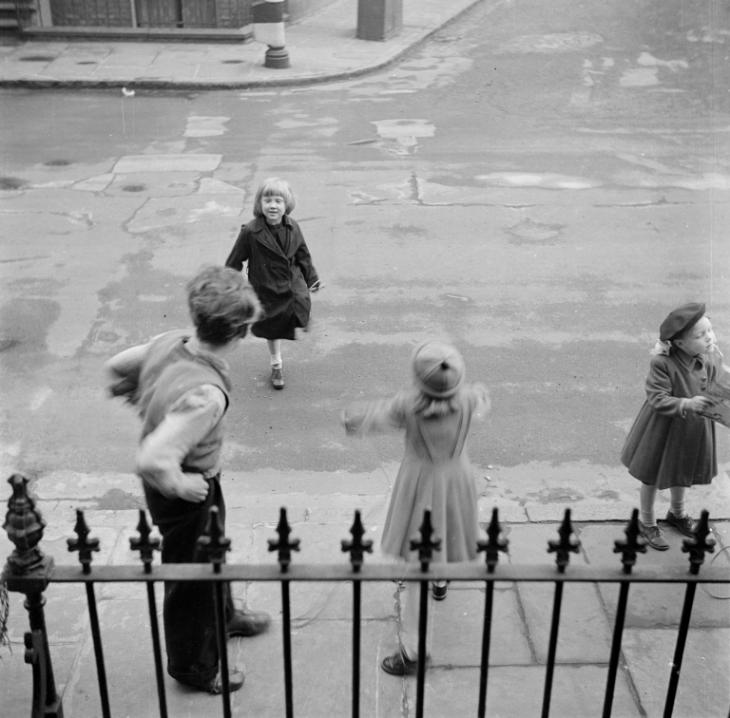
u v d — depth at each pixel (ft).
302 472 20.12
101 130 45.91
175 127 46.37
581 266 30.81
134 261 30.66
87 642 13.93
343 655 13.64
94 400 22.88
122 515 17.70
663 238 33.22
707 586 15.33
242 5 63.26
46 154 42.04
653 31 67.26
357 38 64.90
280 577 9.37
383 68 58.95
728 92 53.72
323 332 26.32
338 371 24.36
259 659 13.56
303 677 13.23
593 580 9.41
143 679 13.25
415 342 25.85
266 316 22.26
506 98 52.60
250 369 24.36
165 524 11.98
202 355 11.61
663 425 15.88
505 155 42.42
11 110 49.65
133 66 56.80
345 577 9.36
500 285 29.37
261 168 40.04
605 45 64.18
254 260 22.18
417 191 37.52
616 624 9.86
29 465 20.21
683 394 15.69
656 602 14.89
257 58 59.26
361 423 13.26
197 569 9.52
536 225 34.24
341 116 48.57
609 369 24.49
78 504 18.69
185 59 58.75
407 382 23.91
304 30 67.21
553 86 55.11
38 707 10.25
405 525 13.38
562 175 39.78
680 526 17.06
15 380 23.72
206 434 11.32
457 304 28.09
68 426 21.76
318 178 38.83
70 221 34.09
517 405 22.76
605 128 47.09
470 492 13.57
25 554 9.51
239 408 22.58
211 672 12.79
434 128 46.62
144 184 37.93
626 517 17.49
